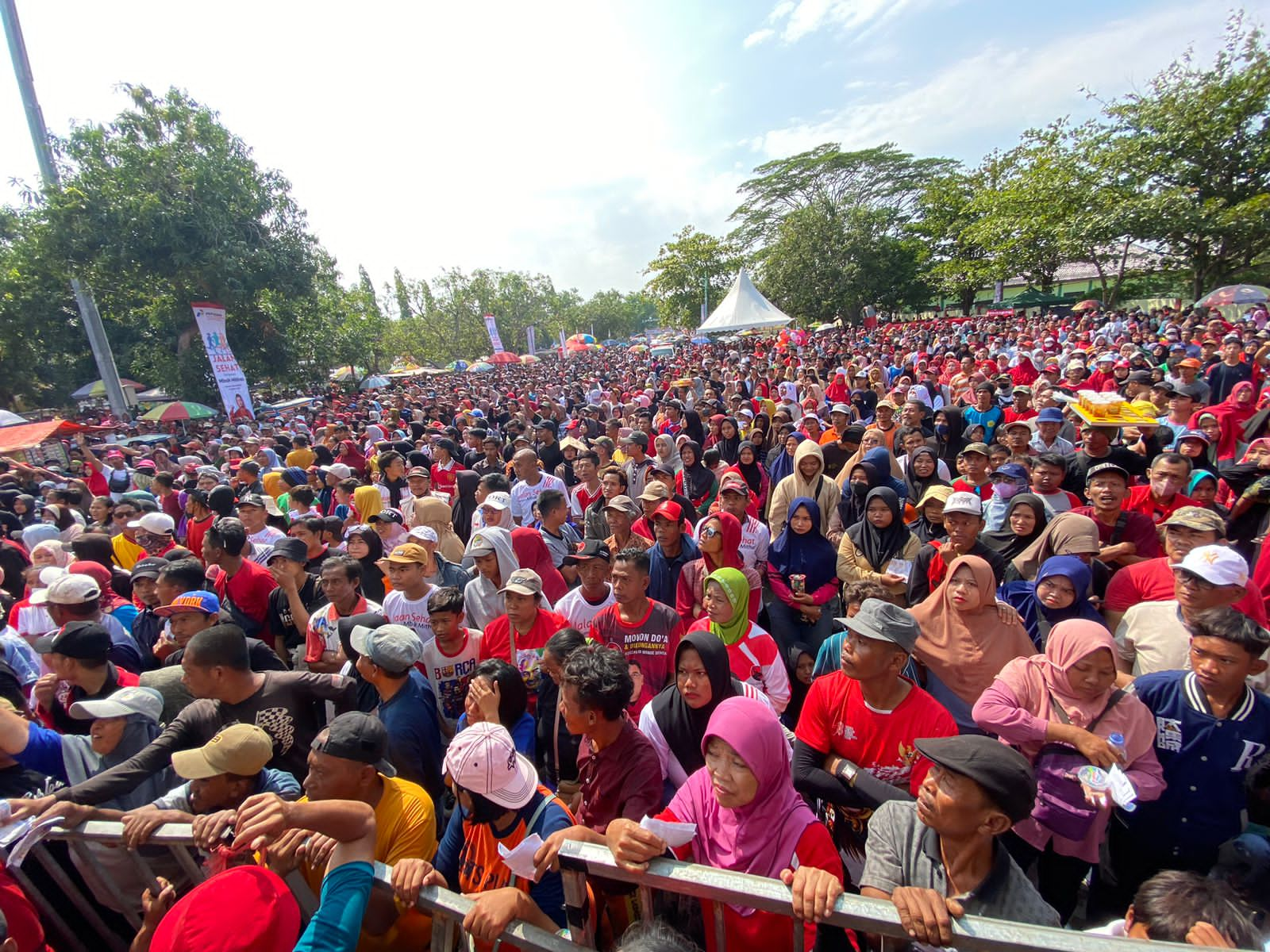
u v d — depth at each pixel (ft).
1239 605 11.24
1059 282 131.75
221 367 61.82
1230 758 8.06
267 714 10.20
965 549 13.56
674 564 16.24
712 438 29.19
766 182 179.22
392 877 6.09
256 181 80.38
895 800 7.54
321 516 19.43
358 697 12.51
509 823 7.41
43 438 42.04
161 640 14.61
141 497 24.29
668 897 7.48
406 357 201.67
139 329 94.12
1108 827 8.96
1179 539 11.39
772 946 6.84
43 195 65.62
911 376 48.44
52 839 7.53
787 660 15.20
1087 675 8.34
